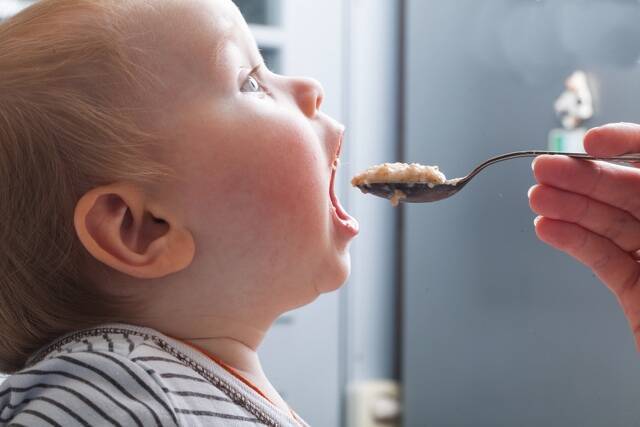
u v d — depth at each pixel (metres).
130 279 0.56
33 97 0.55
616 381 0.94
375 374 1.10
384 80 1.09
